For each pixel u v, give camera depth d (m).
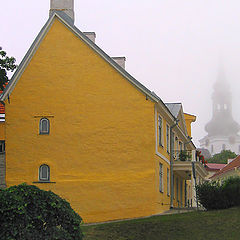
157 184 29.88
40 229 16.31
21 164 29.91
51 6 32.91
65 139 29.83
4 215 15.68
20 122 30.23
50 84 30.38
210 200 26.86
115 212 28.89
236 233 21.58
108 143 29.53
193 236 21.61
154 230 22.77
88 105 29.97
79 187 29.31
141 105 29.61
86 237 21.88
